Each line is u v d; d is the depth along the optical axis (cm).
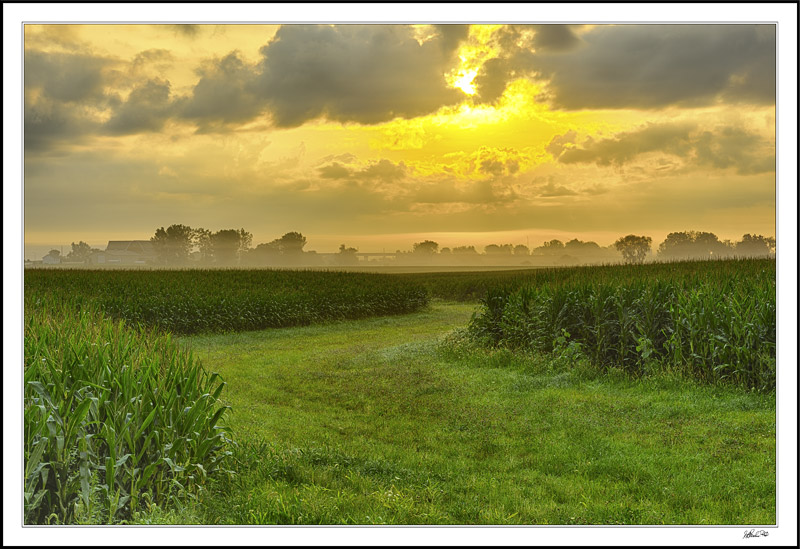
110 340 777
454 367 1488
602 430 910
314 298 2873
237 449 724
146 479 558
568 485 696
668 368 1166
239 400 1196
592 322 1398
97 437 562
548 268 2083
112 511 525
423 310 3684
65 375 613
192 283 2914
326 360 1712
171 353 724
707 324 1148
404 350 1820
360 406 1160
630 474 725
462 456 829
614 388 1162
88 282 2822
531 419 992
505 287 1777
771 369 1034
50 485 534
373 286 3397
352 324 2833
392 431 970
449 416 1048
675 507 625
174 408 619
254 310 2533
